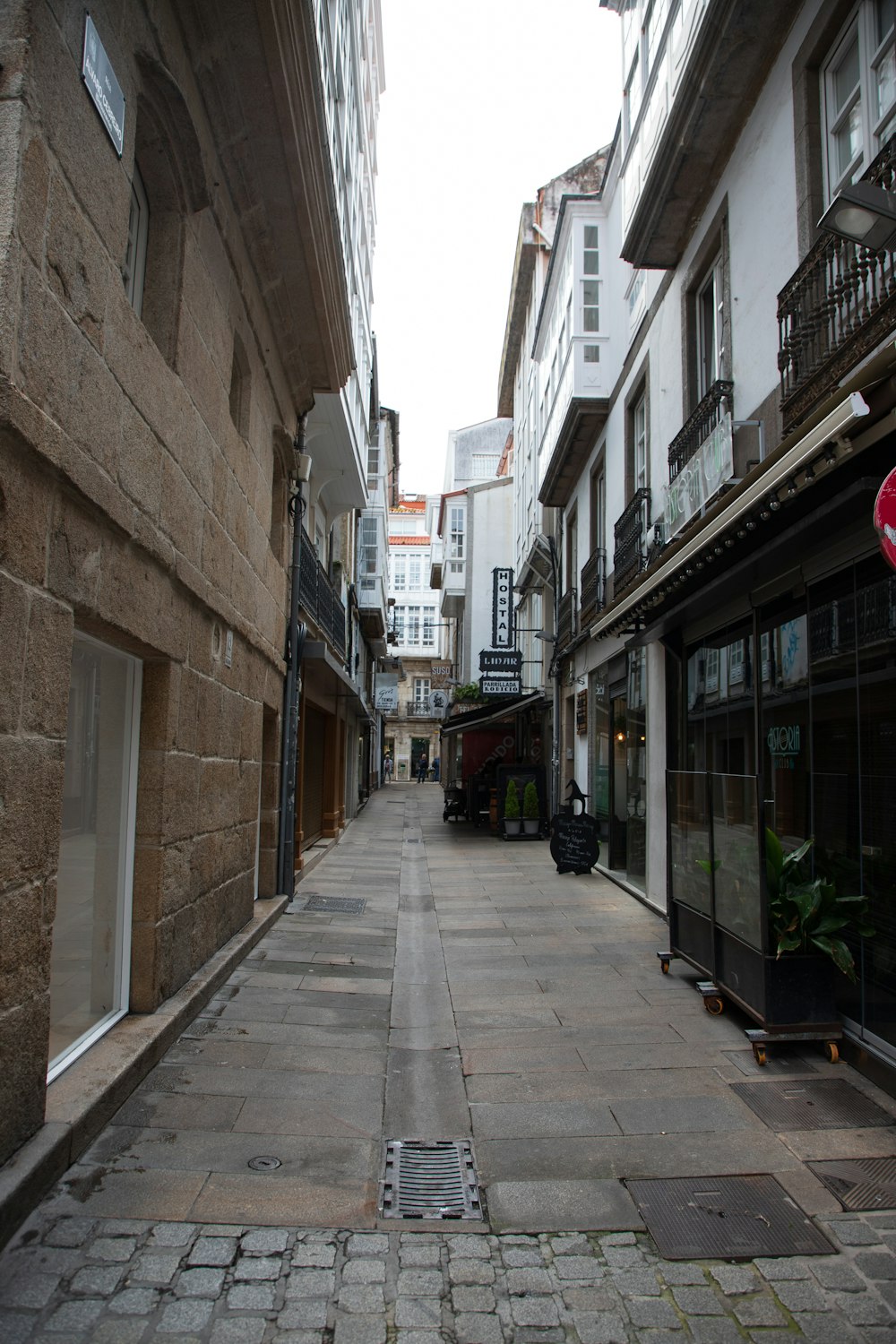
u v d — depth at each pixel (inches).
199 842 221.0
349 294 454.9
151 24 162.2
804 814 223.9
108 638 166.1
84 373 134.6
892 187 178.4
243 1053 185.9
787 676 233.6
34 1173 119.5
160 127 176.2
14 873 116.9
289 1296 106.6
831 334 212.1
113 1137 143.6
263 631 308.5
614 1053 194.4
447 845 644.1
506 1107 165.8
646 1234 123.3
